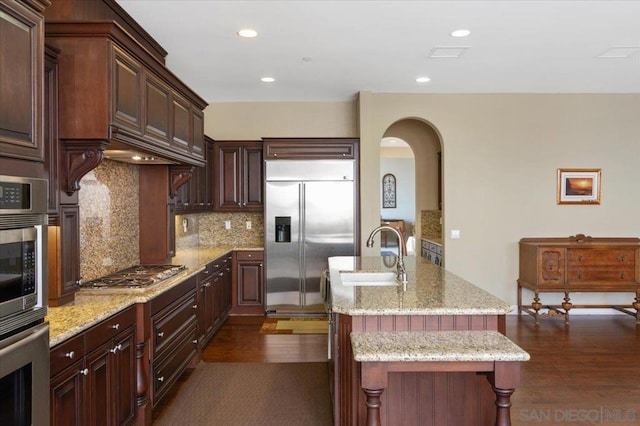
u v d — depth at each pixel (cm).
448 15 328
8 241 135
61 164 242
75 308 236
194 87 531
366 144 556
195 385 352
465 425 240
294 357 420
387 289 275
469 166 569
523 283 557
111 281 305
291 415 302
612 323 532
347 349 245
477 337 219
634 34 367
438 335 222
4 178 134
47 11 248
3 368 133
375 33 362
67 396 190
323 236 567
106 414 227
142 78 280
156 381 288
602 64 449
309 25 345
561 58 428
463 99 567
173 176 402
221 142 586
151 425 284
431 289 275
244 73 473
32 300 148
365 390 199
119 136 245
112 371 235
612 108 573
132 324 261
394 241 1244
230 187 589
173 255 416
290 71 467
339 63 441
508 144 570
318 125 607
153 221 402
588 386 347
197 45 387
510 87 541
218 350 440
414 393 240
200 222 615
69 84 239
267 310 571
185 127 371
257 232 617
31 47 153
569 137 572
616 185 575
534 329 505
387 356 194
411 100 564
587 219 573
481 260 571
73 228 255
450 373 240
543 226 574
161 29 351
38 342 151
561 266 527
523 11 322
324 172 566
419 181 689
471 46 394
